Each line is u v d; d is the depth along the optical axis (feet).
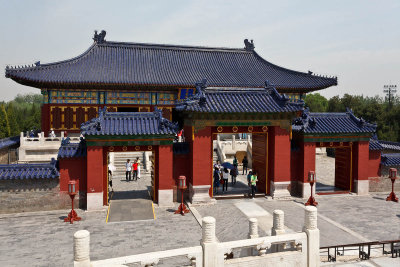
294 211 66.59
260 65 161.17
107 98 133.08
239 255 45.96
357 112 255.70
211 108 69.51
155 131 68.59
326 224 58.85
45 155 110.83
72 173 66.80
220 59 160.76
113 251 46.55
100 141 66.13
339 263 42.24
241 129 74.74
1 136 223.71
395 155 85.05
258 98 76.74
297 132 78.48
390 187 83.82
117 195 78.89
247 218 62.13
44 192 65.31
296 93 149.38
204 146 71.31
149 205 70.08
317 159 146.92
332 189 85.71
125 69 137.90
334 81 139.85
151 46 155.84
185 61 154.10
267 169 77.30
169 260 44.73
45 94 127.24
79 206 67.36
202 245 35.22
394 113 247.50
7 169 63.52
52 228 56.24
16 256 44.88
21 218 61.31
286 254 38.45
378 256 44.78
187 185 74.43
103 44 149.48
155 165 71.46
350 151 81.46
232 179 91.81
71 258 44.42
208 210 67.51
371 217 63.16
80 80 121.80
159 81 130.52
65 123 129.29
